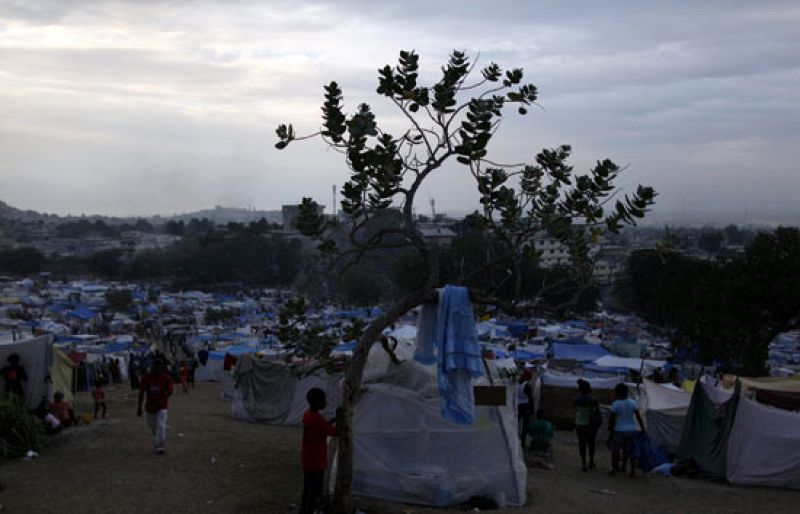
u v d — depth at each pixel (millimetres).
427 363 8992
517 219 9492
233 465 11305
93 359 38250
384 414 9969
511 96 9094
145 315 80562
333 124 8828
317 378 16625
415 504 9609
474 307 10102
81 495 9250
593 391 19750
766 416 12523
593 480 12383
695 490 11812
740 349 37875
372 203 9062
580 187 9250
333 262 9320
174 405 20547
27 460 11219
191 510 8797
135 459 11391
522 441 15312
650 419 15789
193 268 137125
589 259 9766
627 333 61219
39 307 83312
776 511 10352
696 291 38875
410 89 8852
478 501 9633
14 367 13680
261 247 144625
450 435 9844
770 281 35656
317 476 8336
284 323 9664
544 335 57906
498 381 10359
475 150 8836
